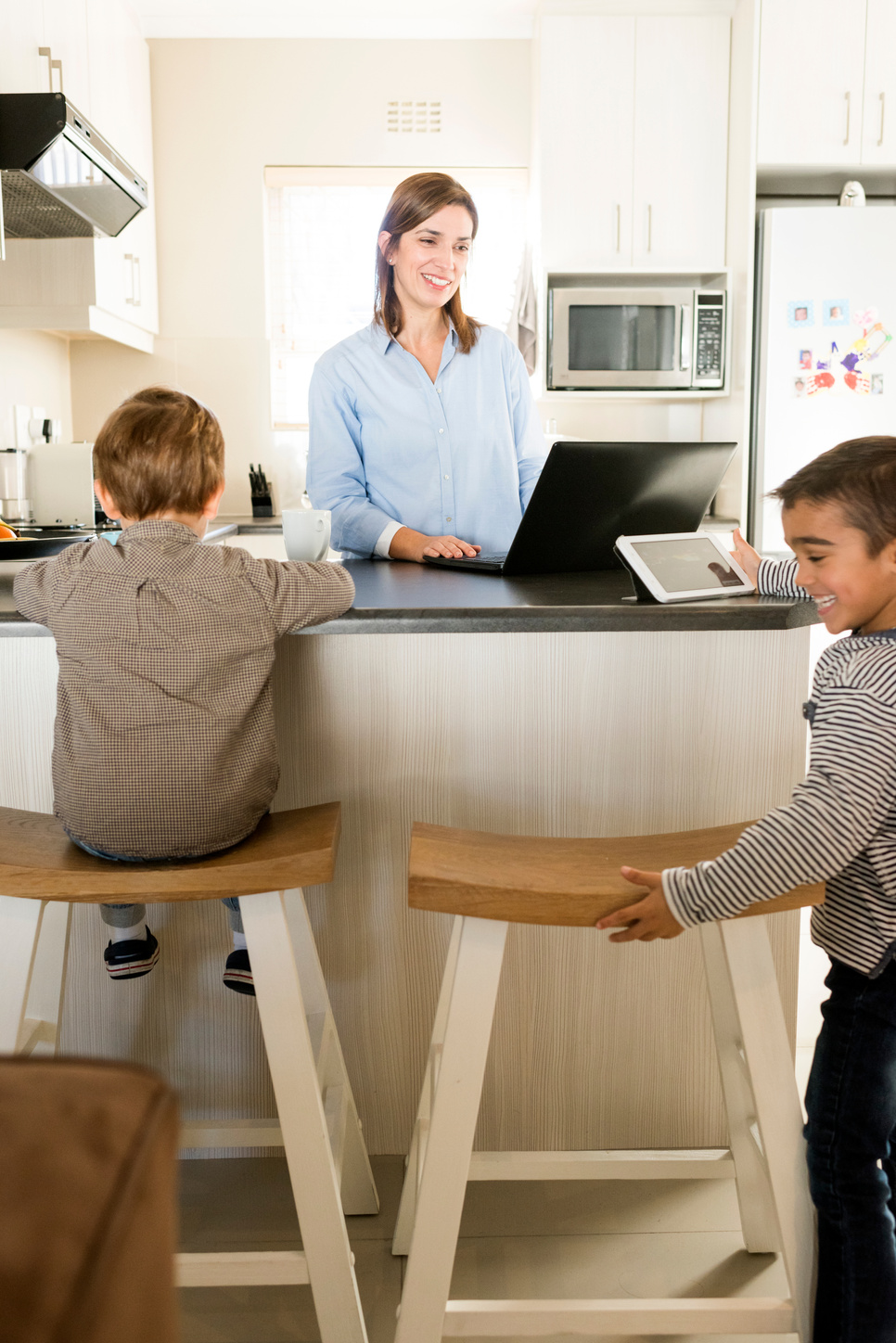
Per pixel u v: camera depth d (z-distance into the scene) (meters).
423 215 1.88
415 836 1.13
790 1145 1.09
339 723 1.46
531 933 1.55
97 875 1.05
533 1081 1.58
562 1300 1.10
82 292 3.10
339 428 2.08
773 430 3.42
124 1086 0.31
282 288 3.98
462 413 2.07
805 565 1.02
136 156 3.58
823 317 3.38
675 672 1.46
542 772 1.47
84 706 1.11
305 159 3.87
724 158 3.59
